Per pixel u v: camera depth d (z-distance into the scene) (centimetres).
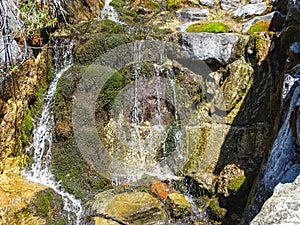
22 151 642
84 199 643
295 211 450
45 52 662
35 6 647
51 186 641
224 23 736
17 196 595
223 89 666
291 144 538
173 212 628
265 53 648
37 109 656
